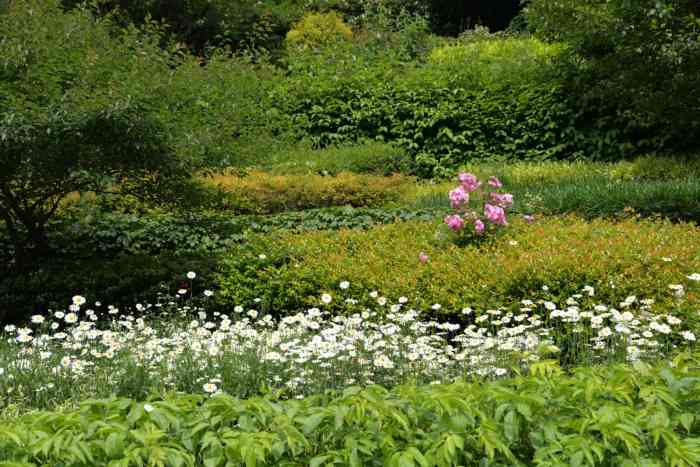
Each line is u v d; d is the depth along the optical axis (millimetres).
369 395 2746
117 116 6988
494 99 15617
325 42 21516
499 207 8047
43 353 4855
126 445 2555
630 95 13539
